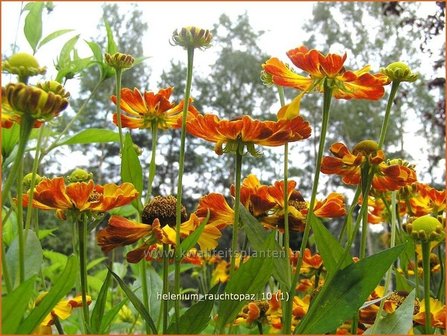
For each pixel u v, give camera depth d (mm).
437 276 1864
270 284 1228
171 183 8938
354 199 977
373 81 868
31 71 858
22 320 726
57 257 1913
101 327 1011
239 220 1001
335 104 12914
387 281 1022
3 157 1021
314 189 865
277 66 927
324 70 873
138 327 1858
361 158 919
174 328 805
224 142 885
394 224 1088
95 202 862
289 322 843
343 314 807
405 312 936
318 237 899
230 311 812
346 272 832
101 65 1327
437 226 1004
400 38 10656
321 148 879
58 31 1314
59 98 770
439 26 5125
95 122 9695
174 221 995
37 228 1160
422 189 1315
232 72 11242
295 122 873
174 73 9672
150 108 1101
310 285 1335
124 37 10977
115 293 2318
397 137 10656
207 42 893
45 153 1298
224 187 9273
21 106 740
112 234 852
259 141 876
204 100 11086
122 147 1074
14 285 836
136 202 1000
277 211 1083
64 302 948
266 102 11195
